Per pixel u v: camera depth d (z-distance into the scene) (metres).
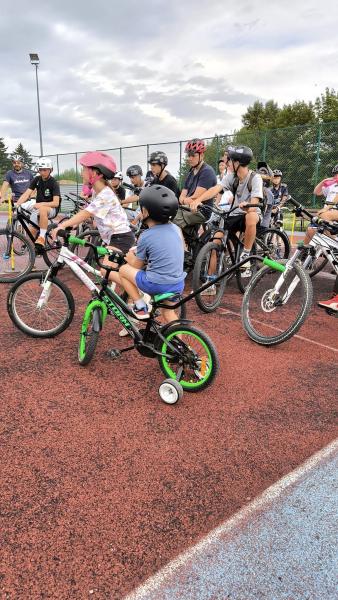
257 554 1.86
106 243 4.09
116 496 2.16
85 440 2.60
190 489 2.23
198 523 2.02
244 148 4.95
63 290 3.94
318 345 4.17
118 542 1.90
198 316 4.98
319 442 2.65
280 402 3.11
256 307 4.78
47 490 2.19
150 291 3.03
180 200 5.57
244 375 3.51
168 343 3.05
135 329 3.29
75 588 1.69
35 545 1.87
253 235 5.13
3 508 2.07
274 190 8.78
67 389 3.19
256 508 2.12
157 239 2.92
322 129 14.60
